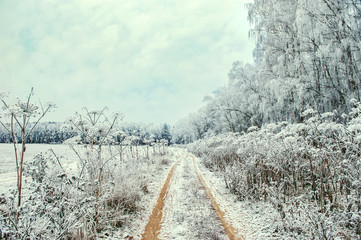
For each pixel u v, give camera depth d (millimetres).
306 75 11938
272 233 4438
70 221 3779
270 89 14016
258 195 6758
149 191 8383
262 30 15664
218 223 5051
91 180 5008
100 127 4906
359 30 10375
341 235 3924
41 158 5539
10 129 3719
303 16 11500
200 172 13195
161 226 5113
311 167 6078
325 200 5254
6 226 3137
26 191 5566
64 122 4961
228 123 24766
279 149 6754
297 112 12656
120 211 5188
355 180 4027
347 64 10219
